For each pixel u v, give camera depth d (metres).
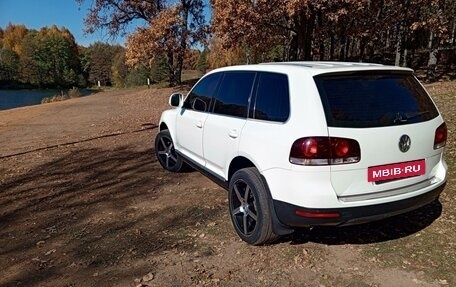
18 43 96.31
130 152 7.84
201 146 4.66
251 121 3.64
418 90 3.53
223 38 18.77
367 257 3.38
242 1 17.58
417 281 2.99
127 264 3.39
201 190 5.26
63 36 89.44
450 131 7.37
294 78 3.29
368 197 3.08
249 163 3.72
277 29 20.70
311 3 16.55
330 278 3.09
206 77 4.97
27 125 13.38
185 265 3.35
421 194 3.27
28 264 3.45
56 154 7.96
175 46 25.36
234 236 3.87
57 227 4.22
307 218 3.01
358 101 3.12
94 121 13.81
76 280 3.16
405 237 3.70
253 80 3.85
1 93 67.25
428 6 19.58
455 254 3.35
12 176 6.32
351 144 2.95
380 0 19.95
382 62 32.38
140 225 4.20
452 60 28.97
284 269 3.24
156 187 5.47
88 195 5.23
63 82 86.31
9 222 4.39
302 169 2.96
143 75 57.97
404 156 3.18
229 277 3.15
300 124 3.04
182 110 5.39
